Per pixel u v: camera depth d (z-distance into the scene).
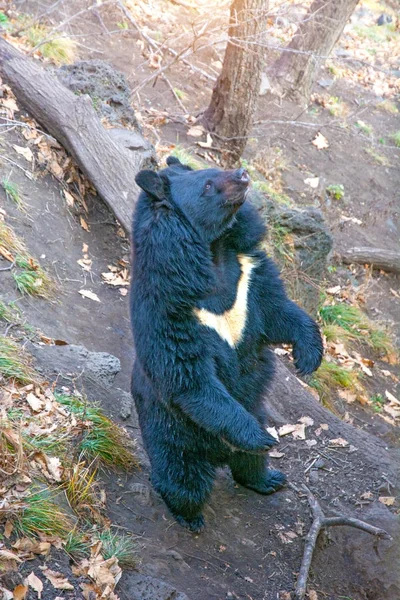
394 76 21.64
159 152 12.30
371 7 25.97
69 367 7.48
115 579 5.35
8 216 9.26
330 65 20.42
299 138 16.91
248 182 5.86
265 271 6.49
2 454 5.75
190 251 5.86
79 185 10.52
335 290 13.46
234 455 6.86
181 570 6.05
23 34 14.20
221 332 6.10
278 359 9.18
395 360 12.70
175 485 6.41
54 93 10.62
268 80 17.61
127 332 9.03
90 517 5.99
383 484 7.76
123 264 10.10
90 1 16.80
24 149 10.20
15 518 5.40
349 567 6.80
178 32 17.39
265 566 6.49
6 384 6.73
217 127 14.09
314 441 8.37
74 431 6.65
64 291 9.03
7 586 4.92
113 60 15.42
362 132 18.38
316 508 6.99
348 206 15.98
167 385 5.87
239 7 13.09
